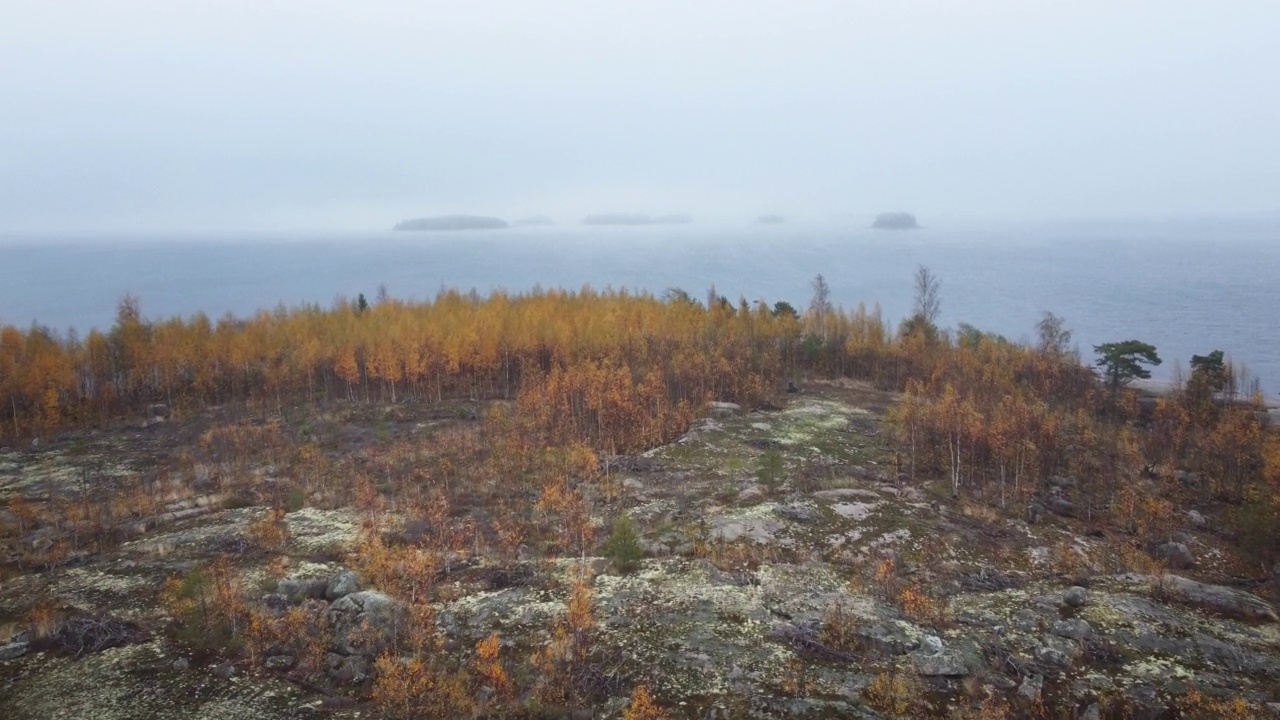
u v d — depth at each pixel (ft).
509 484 171.01
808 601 107.86
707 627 100.37
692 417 225.15
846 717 81.35
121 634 98.94
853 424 226.79
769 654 93.91
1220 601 111.24
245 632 97.45
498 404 248.11
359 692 87.10
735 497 157.99
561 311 348.38
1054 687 88.69
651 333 306.96
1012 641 98.27
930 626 102.22
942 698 86.28
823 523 141.90
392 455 196.03
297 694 86.63
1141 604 108.37
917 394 245.04
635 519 146.10
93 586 114.83
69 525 146.20
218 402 273.13
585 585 113.09
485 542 134.41
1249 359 565.12
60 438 225.15
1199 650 96.07
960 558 129.80
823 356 326.24
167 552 128.88
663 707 83.71
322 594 110.93
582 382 226.99
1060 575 125.70
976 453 180.04
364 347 288.51
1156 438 212.43
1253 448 189.16
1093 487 175.94
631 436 203.62
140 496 160.56
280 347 289.74
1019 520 151.33
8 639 97.45
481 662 90.02
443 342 284.82
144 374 271.08
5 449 212.64
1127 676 90.63
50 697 85.71
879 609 105.50
